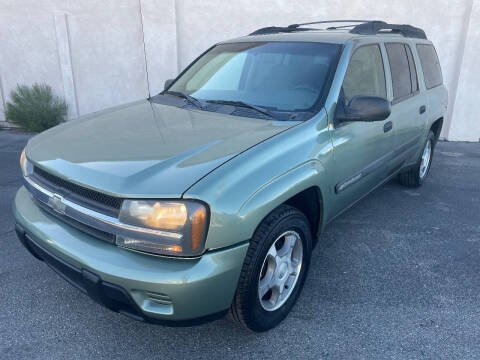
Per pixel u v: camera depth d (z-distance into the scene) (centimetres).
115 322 262
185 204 189
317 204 277
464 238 378
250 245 216
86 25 793
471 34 695
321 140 263
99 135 253
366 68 329
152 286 188
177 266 192
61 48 802
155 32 761
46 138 265
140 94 817
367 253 349
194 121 270
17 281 302
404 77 397
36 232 228
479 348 242
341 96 289
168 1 740
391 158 376
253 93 306
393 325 260
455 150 697
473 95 727
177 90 354
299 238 258
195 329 256
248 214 203
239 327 257
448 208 448
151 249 192
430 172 576
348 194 312
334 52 309
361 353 237
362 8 722
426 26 716
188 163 207
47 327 256
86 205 209
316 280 309
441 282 308
